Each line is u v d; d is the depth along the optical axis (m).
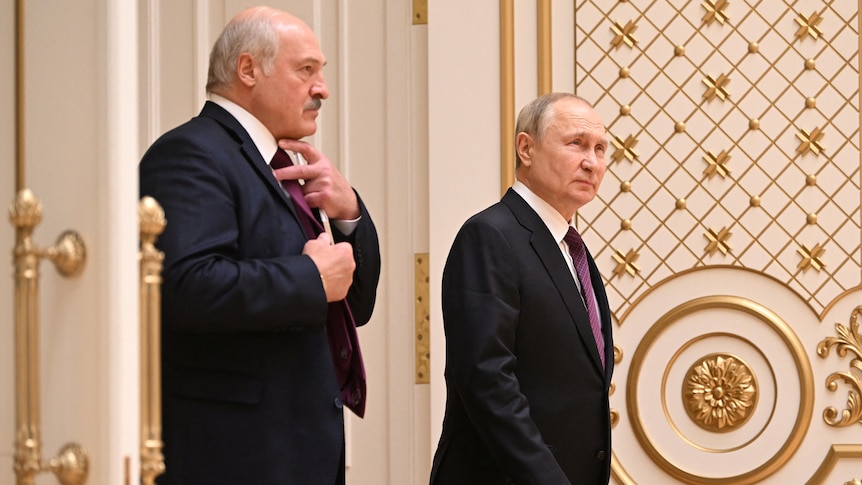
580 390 6.70
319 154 6.16
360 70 9.65
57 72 4.56
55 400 4.48
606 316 7.20
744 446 9.44
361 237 6.36
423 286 9.51
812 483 9.39
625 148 9.49
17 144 4.67
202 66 9.67
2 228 4.70
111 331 4.31
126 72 4.40
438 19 9.51
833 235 9.47
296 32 6.02
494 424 6.30
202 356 5.56
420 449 9.48
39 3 4.64
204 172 5.57
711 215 9.49
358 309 6.48
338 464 5.80
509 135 9.45
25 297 4.36
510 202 6.99
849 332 9.45
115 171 4.36
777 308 9.49
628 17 9.53
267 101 5.97
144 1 9.72
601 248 9.51
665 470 9.42
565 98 7.07
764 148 9.49
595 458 6.73
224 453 5.48
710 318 9.48
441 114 9.48
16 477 4.40
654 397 9.48
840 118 9.49
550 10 9.56
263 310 5.38
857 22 9.49
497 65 9.50
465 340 6.48
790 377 9.45
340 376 6.19
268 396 5.59
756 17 9.51
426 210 9.55
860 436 9.41
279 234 5.77
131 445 4.31
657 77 9.51
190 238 5.38
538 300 6.65
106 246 4.34
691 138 9.51
